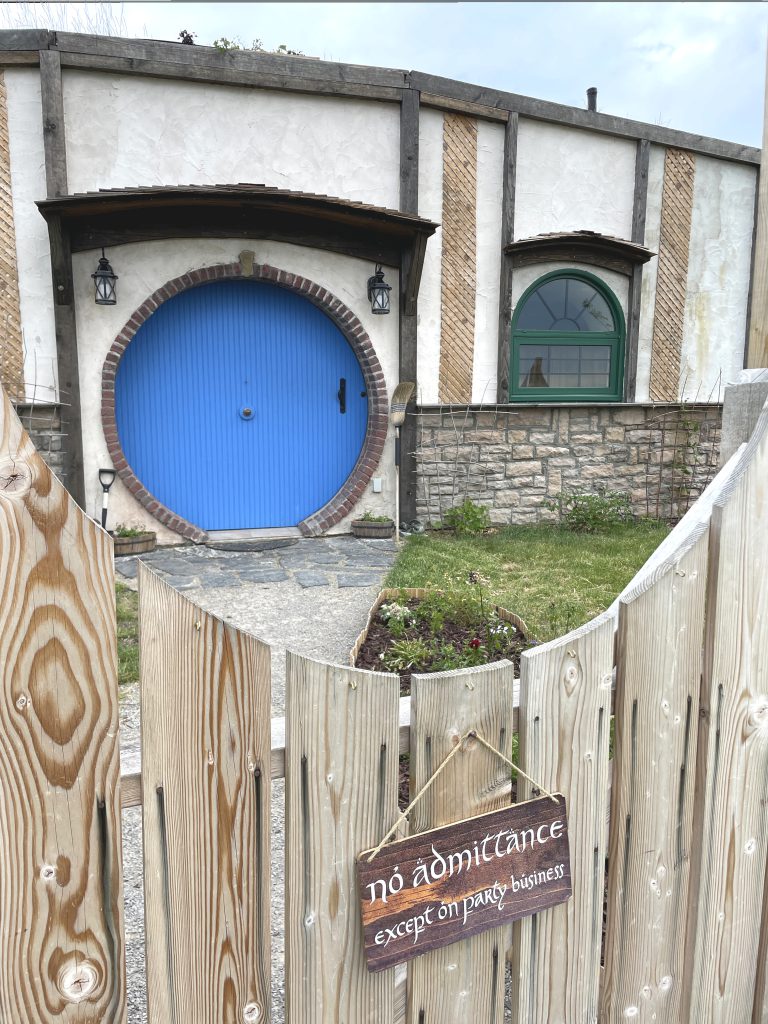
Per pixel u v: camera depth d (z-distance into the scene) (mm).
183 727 1029
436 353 8070
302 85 7145
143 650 977
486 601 4863
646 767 1410
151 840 1037
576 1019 1442
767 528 1450
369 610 5078
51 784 969
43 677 938
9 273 6691
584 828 1363
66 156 6660
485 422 8133
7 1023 1005
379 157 7570
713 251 9086
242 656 1048
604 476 8602
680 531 2385
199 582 6066
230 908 1115
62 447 6902
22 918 987
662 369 9070
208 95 7008
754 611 1466
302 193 6582
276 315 7766
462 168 7875
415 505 8039
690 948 1547
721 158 8891
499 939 1318
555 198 8312
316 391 8023
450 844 1212
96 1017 1057
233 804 1084
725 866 1543
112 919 1041
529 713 1250
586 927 1411
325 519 7805
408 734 1196
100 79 6691
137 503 7219
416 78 7445
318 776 1117
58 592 927
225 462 7801
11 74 6484
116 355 6977
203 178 7117
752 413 2205
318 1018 1197
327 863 1152
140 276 7027
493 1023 1353
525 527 8203
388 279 7797
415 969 1240
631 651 1335
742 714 1500
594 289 8719
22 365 6801
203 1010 1127
